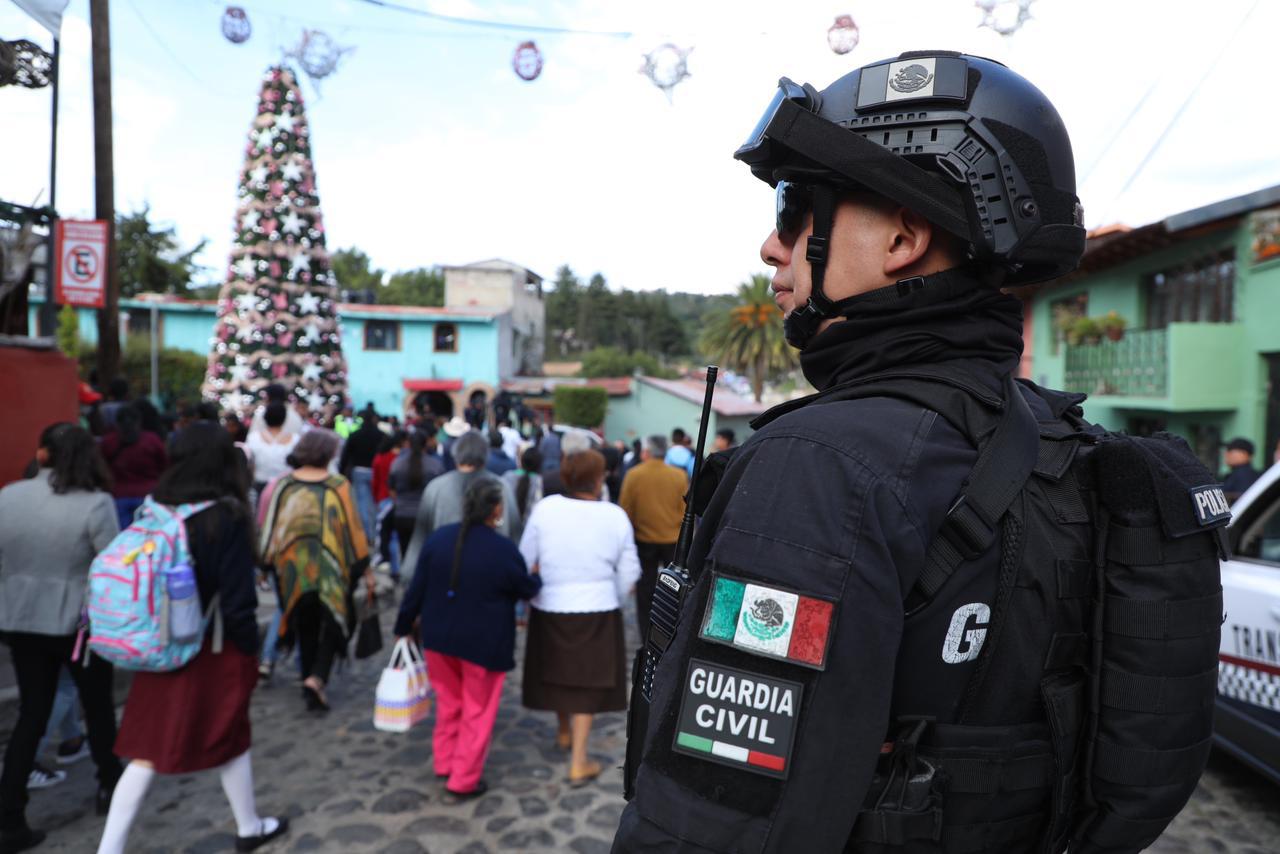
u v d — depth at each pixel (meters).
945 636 0.69
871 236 0.80
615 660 3.76
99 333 8.27
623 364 46.94
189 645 2.71
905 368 0.78
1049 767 0.73
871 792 0.69
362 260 60.81
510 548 3.55
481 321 28.16
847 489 0.66
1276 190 9.42
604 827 3.28
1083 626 0.75
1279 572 3.25
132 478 5.55
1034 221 0.78
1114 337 12.44
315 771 3.79
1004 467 0.72
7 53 4.61
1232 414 10.62
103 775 3.28
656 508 5.74
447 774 3.71
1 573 3.05
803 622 0.63
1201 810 3.42
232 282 12.98
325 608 4.43
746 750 0.63
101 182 8.10
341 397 13.65
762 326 42.78
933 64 0.79
